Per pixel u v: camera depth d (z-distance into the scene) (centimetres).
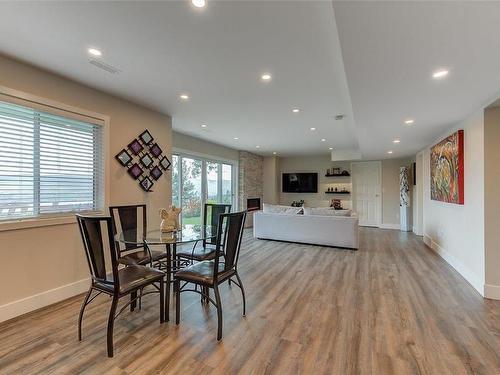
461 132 352
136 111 366
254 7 169
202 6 168
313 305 269
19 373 169
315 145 700
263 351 193
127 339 207
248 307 264
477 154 309
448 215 419
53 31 198
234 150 767
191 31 196
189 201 608
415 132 432
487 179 290
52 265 273
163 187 414
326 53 228
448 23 150
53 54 232
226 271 238
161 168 407
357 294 296
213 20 183
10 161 246
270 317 244
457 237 377
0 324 229
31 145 261
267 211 623
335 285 325
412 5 136
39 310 256
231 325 229
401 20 148
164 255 301
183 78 281
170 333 216
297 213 590
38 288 261
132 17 180
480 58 191
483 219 294
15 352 190
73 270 291
